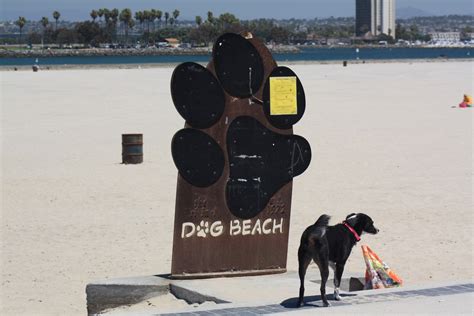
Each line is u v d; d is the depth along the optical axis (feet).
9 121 115.34
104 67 329.72
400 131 98.94
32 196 59.00
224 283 32.94
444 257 40.52
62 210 53.83
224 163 34.12
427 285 31.22
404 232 46.37
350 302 28.50
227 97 34.06
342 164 72.64
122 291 32.63
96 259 40.98
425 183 62.75
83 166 73.26
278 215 35.04
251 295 30.78
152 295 32.81
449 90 177.37
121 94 169.99
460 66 331.98
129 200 57.06
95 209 53.98
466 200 55.83
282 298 30.07
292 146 35.12
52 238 45.88
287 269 36.86
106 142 90.43
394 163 73.05
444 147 83.97
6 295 35.27
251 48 34.37
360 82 212.43
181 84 33.42
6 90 185.78
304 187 61.41
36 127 107.14
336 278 28.55
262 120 34.60
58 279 37.68
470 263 39.27
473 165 71.72
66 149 84.99
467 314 26.50
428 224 48.37
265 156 34.73
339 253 28.02
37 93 175.01
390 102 144.97
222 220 34.19
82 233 47.03
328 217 27.48
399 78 232.53
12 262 40.78
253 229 34.65
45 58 623.77
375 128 102.42
